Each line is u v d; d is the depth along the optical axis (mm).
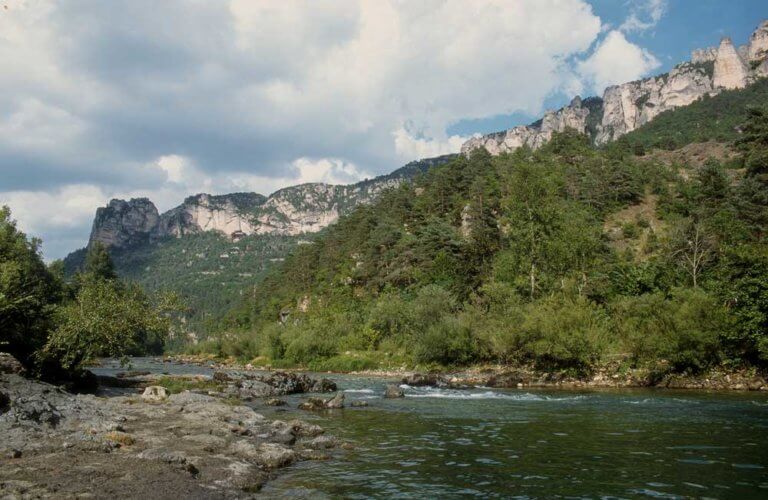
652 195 132750
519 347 49781
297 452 15562
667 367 42375
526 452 16047
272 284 166250
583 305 49719
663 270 67812
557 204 93500
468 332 56062
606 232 106375
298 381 39688
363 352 72875
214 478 11938
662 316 43938
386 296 87000
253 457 14359
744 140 107938
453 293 78875
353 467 14195
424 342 58188
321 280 135750
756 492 11469
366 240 131375
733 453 15570
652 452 15805
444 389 40031
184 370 67688
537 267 72375
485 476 13133
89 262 132000
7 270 29531
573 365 45656
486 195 115875
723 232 73750
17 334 28844
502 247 94875
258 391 35031
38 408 16234
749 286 40125
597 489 11836
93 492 9922
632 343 44656
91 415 17625
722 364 41125
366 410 27031
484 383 44531
